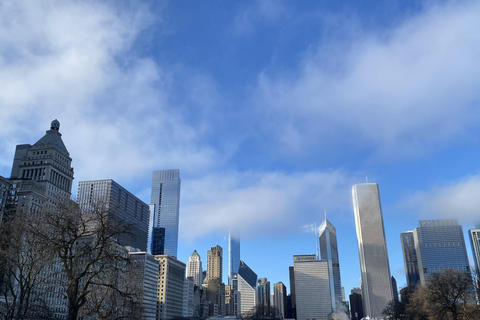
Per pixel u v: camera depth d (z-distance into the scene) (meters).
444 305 113.50
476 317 108.38
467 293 113.69
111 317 54.81
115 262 45.00
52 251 48.59
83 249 42.91
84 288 41.69
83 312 59.84
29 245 53.44
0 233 55.47
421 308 142.75
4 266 54.25
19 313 52.00
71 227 42.25
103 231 41.72
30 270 54.78
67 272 40.31
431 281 119.12
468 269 119.38
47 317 54.19
